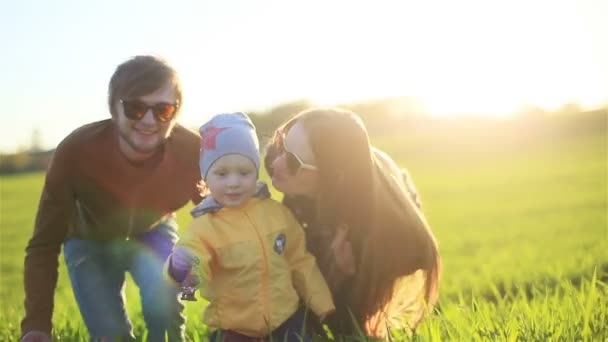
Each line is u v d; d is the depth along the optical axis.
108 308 5.30
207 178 4.50
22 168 81.38
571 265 12.38
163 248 5.44
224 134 4.44
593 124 67.00
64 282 19.23
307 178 4.69
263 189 4.64
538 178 44.00
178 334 5.27
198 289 4.52
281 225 4.59
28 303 4.92
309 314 4.78
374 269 4.75
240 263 4.44
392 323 5.07
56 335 5.89
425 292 4.96
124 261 5.46
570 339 4.33
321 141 4.62
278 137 4.89
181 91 4.77
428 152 64.75
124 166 4.95
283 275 4.53
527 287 11.45
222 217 4.52
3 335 6.30
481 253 20.00
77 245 5.36
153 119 4.65
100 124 4.99
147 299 5.29
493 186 42.78
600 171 43.69
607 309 4.82
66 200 4.93
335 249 4.77
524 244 20.92
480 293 11.76
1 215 47.00
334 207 4.70
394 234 4.72
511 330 4.48
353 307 4.85
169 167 5.07
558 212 29.53
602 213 27.34
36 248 4.96
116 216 5.16
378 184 4.75
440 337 4.71
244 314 4.46
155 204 5.18
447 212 33.94
